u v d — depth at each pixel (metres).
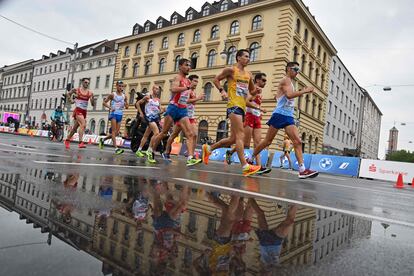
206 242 1.20
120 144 21.16
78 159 4.57
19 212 1.36
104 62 41.16
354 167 14.89
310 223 1.78
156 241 1.14
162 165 5.30
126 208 1.67
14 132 29.69
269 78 23.02
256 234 1.41
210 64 27.56
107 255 0.94
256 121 6.59
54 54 54.28
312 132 28.83
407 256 1.27
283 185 4.13
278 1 23.03
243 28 25.31
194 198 2.24
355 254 1.23
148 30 34.69
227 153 7.18
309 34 26.48
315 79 28.97
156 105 7.07
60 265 0.83
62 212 1.44
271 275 0.92
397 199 3.94
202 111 26.84
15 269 0.77
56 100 50.88
